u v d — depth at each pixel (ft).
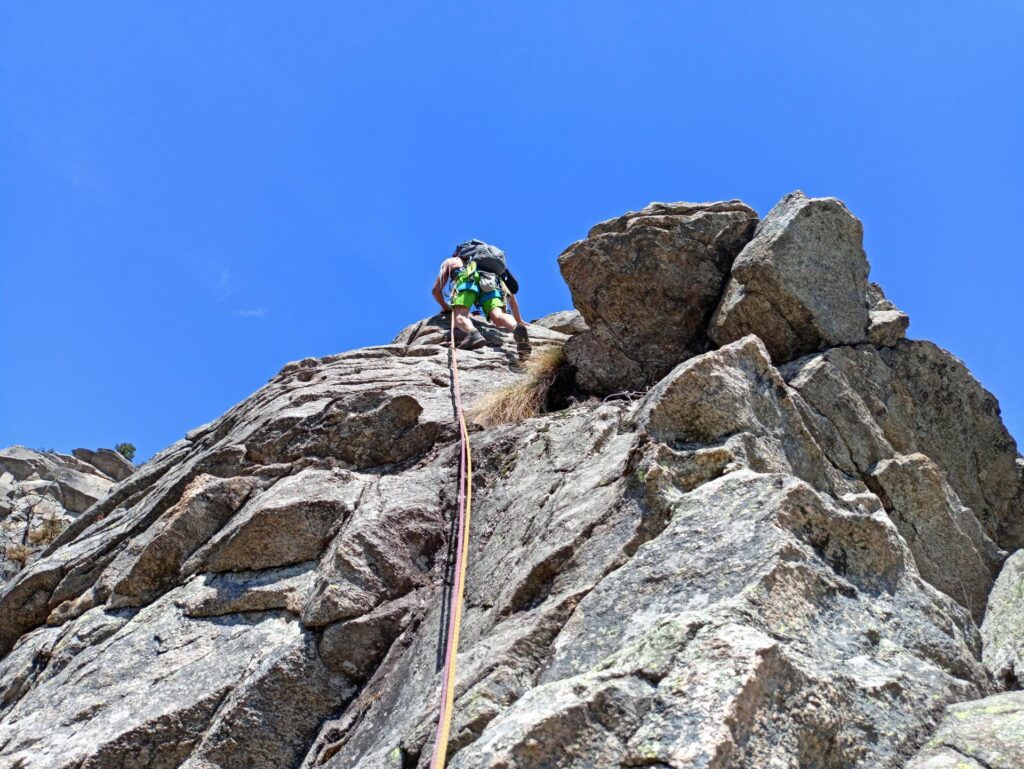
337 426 27.99
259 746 18.86
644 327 27.25
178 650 21.91
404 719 16.24
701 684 11.73
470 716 13.56
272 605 22.04
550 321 42.32
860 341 23.97
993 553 21.35
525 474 22.59
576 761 11.48
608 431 21.84
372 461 27.25
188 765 18.56
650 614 14.47
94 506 33.04
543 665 14.83
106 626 24.14
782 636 13.12
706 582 14.51
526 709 12.36
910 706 12.77
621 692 12.05
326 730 18.45
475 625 17.81
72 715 20.62
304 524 23.77
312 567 23.06
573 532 17.92
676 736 11.17
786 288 23.54
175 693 20.36
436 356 34.88
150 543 25.36
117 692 21.01
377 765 14.52
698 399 18.95
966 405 24.32
